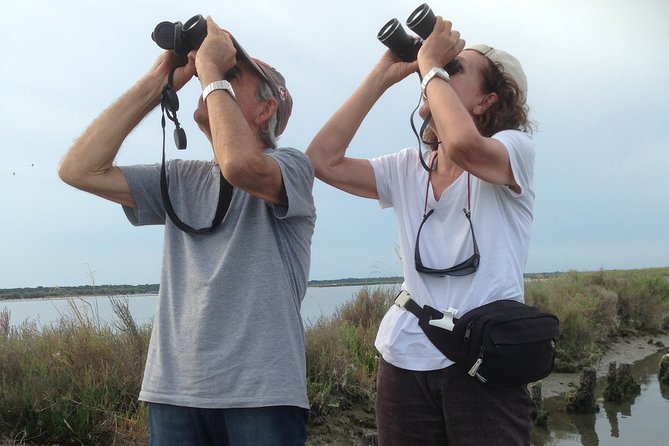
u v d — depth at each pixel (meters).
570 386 8.16
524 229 2.19
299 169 2.05
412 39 2.49
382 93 2.56
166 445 1.91
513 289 2.08
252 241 1.96
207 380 1.84
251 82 2.12
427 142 2.40
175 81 2.15
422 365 2.04
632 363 9.84
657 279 16.39
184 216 2.10
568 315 9.76
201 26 2.04
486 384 1.95
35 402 4.54
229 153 1.82
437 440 2.08
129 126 2.14
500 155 2.01
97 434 4.56
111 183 2.12
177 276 2.05
